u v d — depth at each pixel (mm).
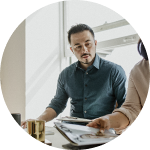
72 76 1463
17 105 2068
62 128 769
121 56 1770
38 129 573
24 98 1938
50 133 817
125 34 1616
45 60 2061
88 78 1373
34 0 1990
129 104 948
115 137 674
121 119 890
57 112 1482
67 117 1050
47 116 1414
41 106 2027
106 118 854
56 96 1560
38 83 2014
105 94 1331
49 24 2094
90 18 1929
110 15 1735
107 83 1324
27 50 1939
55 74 2137
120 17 1651
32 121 585
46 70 2066
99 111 1346
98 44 1757
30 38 1961
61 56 2160
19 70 2033
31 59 1966
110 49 1731
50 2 2107
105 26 1741
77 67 1438
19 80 2031
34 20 1990
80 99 1417
